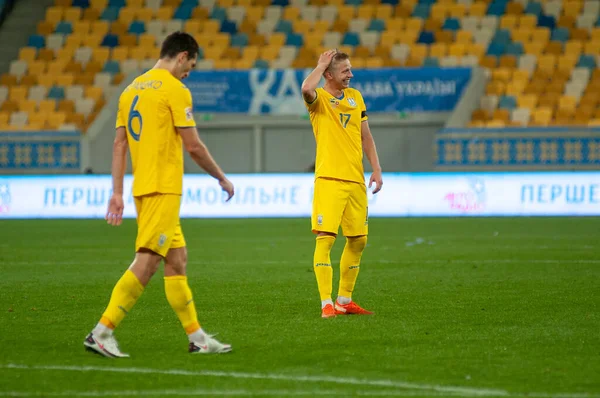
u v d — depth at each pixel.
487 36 98.19
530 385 18.45
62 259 45.03
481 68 90.88
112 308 21.12
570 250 47.62
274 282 35.56
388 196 73.94
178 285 21.41
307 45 100.00
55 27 105.50
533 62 94.38
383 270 39.31
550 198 72.25
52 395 17.81
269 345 22.67
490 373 19.50
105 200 74.81
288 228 63.53
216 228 63.78
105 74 98.31
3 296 31.80
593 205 71.75
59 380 18.98
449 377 19.14
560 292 32.12
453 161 84.25
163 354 21.64
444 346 22.44
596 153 81.94
